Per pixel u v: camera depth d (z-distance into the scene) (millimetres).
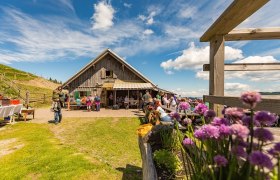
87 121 15305
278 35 3512
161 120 8922
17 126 12953
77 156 6926
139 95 26906
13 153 7473
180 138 2646
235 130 1224
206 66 3830
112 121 15297
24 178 5355
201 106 1835
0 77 35875
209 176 1582
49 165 6137
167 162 3211
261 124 1257
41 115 18719
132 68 26500
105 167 5973
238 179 1346
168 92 26656
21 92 34562
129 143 9117
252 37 3625
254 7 2330
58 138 10000
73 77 26375
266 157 1063
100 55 26359
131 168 6059
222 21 2779
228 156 1494
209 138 1533
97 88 27234
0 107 11859
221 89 3365
